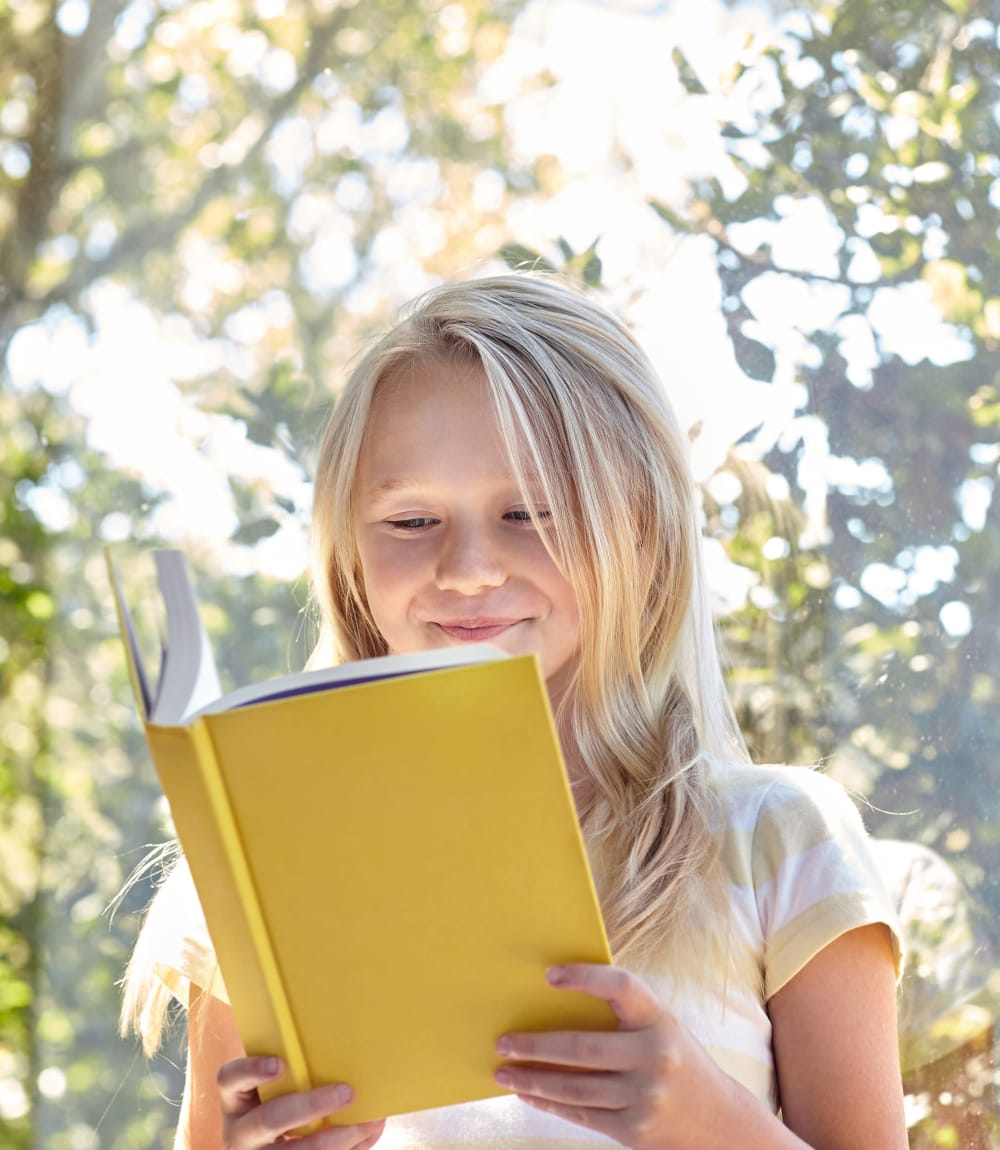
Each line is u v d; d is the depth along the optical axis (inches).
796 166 83.6
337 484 63.5
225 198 99.3
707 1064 41.3
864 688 79.4
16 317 102.7
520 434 58.0
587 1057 39.2
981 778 76.7
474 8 93.1
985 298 79.4
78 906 99.7
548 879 38.4
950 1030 75.0
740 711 81.0
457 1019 40.1
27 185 103.3
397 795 38.2
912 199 81.2
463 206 92.5
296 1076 40.7
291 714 37.9
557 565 57.5
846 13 83.4
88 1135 96.4
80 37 102.8
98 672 101.1
